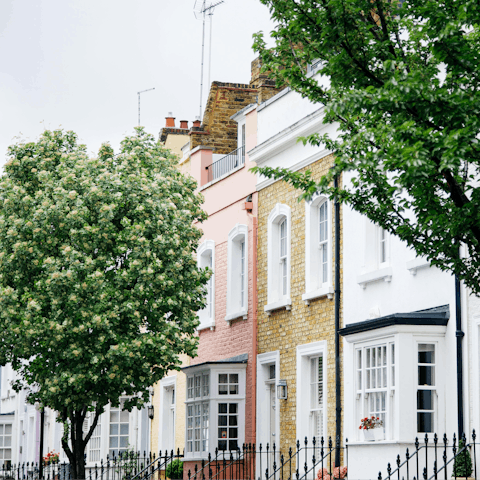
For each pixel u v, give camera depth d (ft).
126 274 60.44
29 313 58.90
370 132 28.32
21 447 131.54
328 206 60.13
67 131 67.51
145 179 63.41
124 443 93.76
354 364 50.01
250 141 72.08
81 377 59.47
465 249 43.14
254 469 65.46
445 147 25.26
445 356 45.42
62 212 60.80
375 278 52.54
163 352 61.21
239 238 74.23
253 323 69.56
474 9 26.22
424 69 31.40
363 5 31.09
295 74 34.99
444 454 38.78
